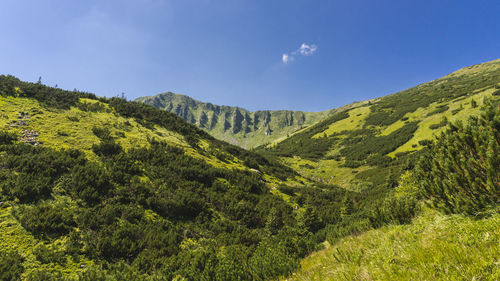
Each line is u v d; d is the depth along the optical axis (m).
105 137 33.38
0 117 27.58
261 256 7.83
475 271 3.18
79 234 14.75
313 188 54.44
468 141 5.09
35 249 12.47
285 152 157.12
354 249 6.20
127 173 24.73
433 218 5.91
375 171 83.31
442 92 169.00
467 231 4.22
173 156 36.72
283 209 33.31
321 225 29.59
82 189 18.86
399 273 3.94
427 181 6.54
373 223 8.48
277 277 6.62
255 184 38.97
